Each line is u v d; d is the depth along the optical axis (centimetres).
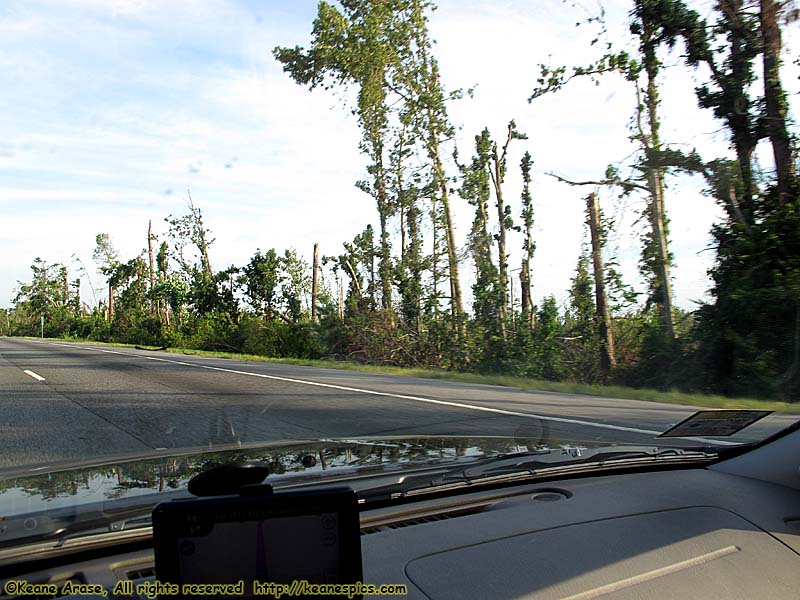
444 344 2905
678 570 240
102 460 343
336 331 3397
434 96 3016
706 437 425
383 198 3544
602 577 229
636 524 272
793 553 263
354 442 394
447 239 3086
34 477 298
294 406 1123
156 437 842
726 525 277
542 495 306
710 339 1900
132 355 2705
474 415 1019
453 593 213
